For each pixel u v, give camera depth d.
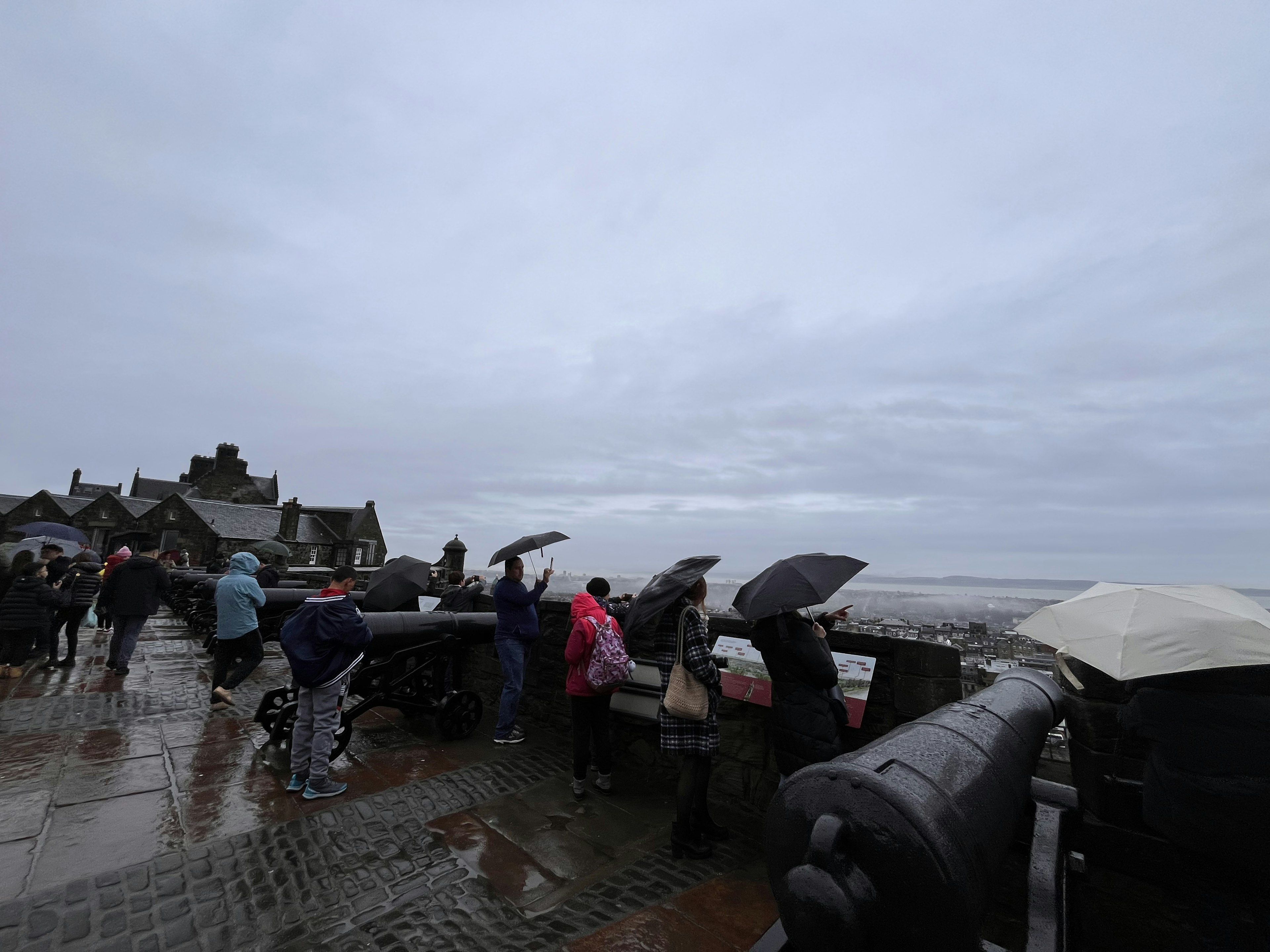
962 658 3.24
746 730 3.98
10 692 6.44
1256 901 2.13
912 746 1.75
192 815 3.56
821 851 1.31
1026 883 2.35
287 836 3.35
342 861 3.11
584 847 3.37
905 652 3.36
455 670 6.54
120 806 3.66
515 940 2.50
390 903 2.74
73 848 3.11
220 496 47.50
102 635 11.39
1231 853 1.98
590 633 4.02
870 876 1.32
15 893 2.67
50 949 2.30
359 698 6.39
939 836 1.30
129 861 3.00
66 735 5.01
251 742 5.01
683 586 3.35
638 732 4.65
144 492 52.41
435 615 5.60
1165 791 2.12
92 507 38.22
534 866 3.13
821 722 2.96
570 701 5.18
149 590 7.47
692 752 3.34
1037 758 2.38
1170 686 2.10
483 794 4.07
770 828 1.55
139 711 5.86
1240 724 1.96
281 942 2.43
